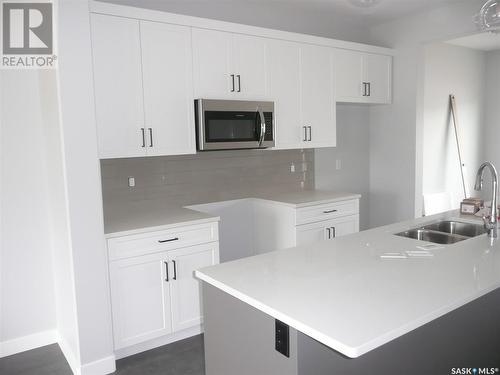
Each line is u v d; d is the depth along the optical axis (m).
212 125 3.07
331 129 3.94
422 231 2.72
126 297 2.64
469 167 6.20
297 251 2.22
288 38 3.51
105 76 2.62
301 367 1.44
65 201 2.43
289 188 4.21
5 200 2.78
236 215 3.85
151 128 2.83
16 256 2.86
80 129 2.39
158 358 2.76
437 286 1.66
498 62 6.12
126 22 2.68
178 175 3.48
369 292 1.61
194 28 2.98
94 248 2.49
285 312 1.45
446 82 5.70
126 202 3.25
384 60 4.34
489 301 1.98
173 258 2.80
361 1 2.34
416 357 1.69
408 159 4.44
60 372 2.66
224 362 1.88
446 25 3.94
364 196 4.84
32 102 2.81
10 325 2.88
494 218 2.40
